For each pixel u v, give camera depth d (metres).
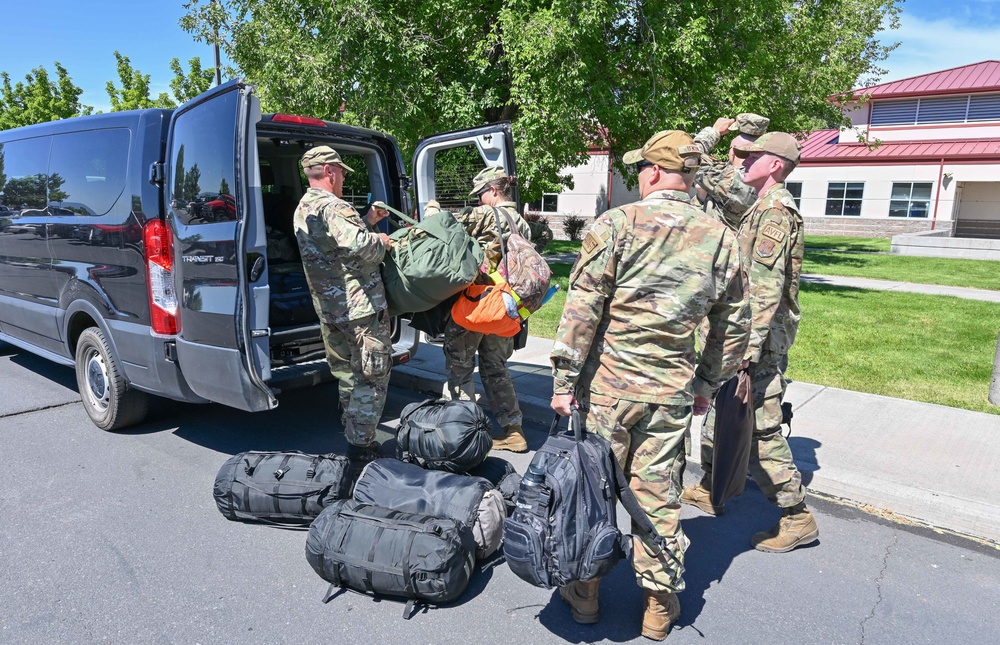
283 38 11.07
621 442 2.55
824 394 5.55
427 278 3.70
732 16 11.08
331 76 10.77
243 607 2.86
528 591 3.01
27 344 5.87
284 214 5.62
